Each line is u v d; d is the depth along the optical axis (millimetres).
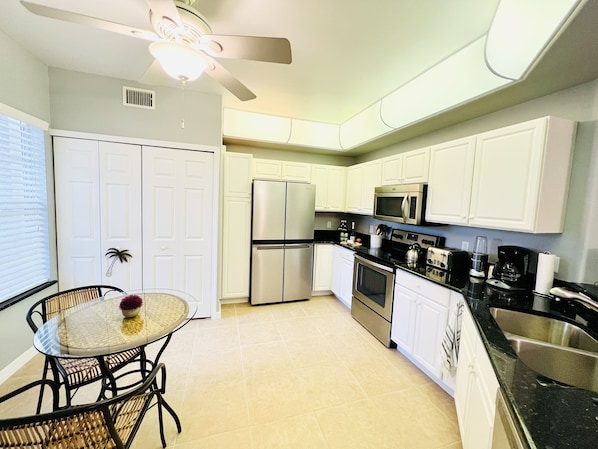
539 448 601
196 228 2893
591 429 662
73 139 2436
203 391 1874
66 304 1750
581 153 1573
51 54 2115
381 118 2781
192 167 2814
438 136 2658
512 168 1680
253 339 2629
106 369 1354
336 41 1771
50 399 1744
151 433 1519
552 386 825
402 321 2336
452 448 1494
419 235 2809
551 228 1604
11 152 1945
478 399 1192
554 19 1091
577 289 1497
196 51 1296
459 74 1882
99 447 940
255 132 3338
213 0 1418
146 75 1729
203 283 2988
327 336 2730
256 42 1244
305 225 3662
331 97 2725
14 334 1969
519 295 1656
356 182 3764
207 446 1449
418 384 2023
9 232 1936
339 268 3670
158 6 1037
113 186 2586
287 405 1769
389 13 1490
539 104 1795
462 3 1388
